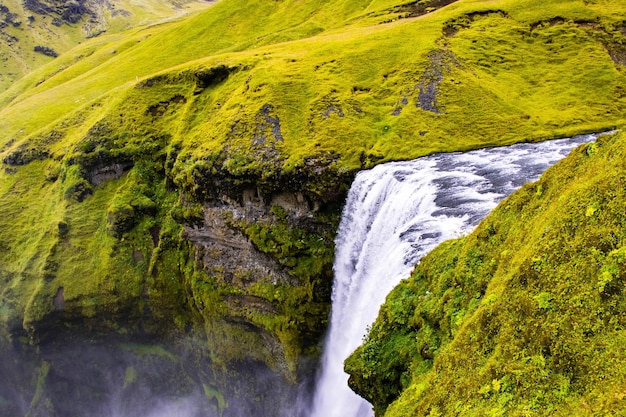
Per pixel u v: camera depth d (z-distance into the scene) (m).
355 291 43.47
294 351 49.66
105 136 72.12
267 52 74.81
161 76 77.38
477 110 54.44
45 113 98.19
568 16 67.06
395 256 33.19
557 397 13.41
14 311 67.12
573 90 57.03
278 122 55.78
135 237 65.44
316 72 63.34
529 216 20.17
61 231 68.25
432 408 17.19
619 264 13.90
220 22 119.75
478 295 20.45
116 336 65.81
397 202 40.62
